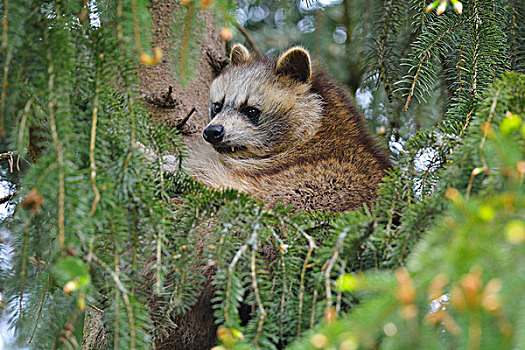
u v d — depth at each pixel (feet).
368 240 9.75
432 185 11.37
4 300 12.51
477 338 6.81
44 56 9.78
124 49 10.34
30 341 11.23
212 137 18.20
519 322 6.73
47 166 9.14
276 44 24.63
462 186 9.49
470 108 13.67
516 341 6.64
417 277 7.47
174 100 17.13
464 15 15.11
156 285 9.82
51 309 11.71
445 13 15.98
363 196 15.58
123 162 10.04
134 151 10.19
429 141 11.49
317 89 19.38
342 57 23.43
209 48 19.56
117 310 9.45
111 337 10.50
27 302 11.82
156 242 10.09
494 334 6.84
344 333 7.39
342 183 15.80
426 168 11.53
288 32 24.85
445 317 7.38
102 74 10.22
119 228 9.71
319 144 18.62
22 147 9.55
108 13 11.46
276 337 9.02
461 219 7.80
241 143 18.56
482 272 7.06
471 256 7.08
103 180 9.53
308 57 19.36
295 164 17.83
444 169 10.96
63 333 9.77
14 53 9.86
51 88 9.50
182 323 13.99
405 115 19.84
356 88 22.94
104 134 10.08
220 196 10.52
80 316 15.37
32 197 8.97
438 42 14.97
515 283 6.89
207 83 19.35
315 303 9.07
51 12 10.25
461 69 14.82
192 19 11.28
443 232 7.75
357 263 9.98
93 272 9.88
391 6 17.44
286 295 9.75
